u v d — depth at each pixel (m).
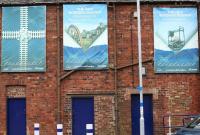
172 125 23.19
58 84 23.28
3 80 23.45
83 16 23.67
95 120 23.20
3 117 23.28
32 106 23.28
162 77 23.50
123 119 23.27
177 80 23.50
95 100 23.31
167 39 23.67
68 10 23.67
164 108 23.34
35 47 23.55
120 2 23.69
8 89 23.48
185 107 23.38
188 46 23.69
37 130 23.05
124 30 23.67
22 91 23.48
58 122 23.14
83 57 23.47
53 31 23.64
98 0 23.72
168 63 23.53
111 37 23.64
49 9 23.73
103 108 23.27
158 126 23.22
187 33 23.75
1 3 23.69
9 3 23.69
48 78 23.39
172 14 23.78
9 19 23.72
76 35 23.58
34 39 23.61
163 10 23.77
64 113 23.23
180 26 23.77
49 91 23.33
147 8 23.77
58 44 23.50
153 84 23.42
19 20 23.70
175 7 23.72
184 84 23.48
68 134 23.16
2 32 23.66
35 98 23.33
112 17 23.72
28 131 23.19
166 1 23.70
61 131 22.73
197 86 23.52
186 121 23.17
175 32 23.70
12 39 23.64
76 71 23.42
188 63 23.61
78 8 23.70
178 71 23.52
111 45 23.58
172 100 23.39
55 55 23.50
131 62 23.48
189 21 23.80
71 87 23.34
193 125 17.88
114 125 23.17
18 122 23.42
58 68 23.38
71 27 23.61
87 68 23.42
